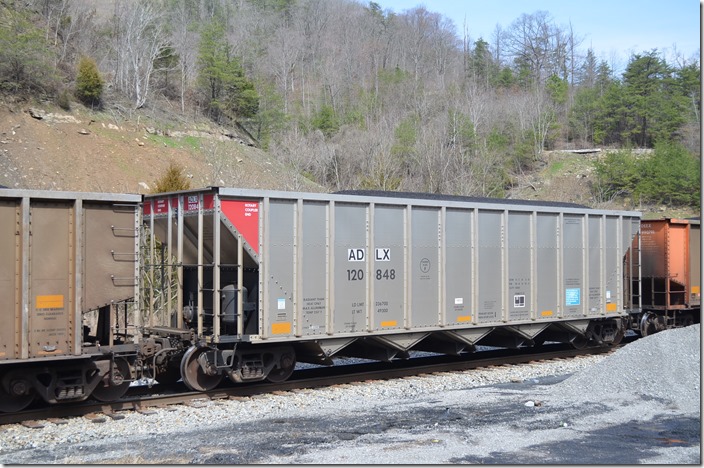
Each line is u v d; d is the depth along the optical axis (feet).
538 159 235.61
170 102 193.98
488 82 307.17
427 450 28.94
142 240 49.24
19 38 160.04
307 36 317.83
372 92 257.96
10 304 34.50
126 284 38.24
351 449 29.14
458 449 29.14
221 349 43.52
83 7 217.56
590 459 27.84
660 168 197.36
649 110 245.65
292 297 45.01
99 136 159.74
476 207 55.01
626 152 207.31
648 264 72.74
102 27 212.64
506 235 56.95
